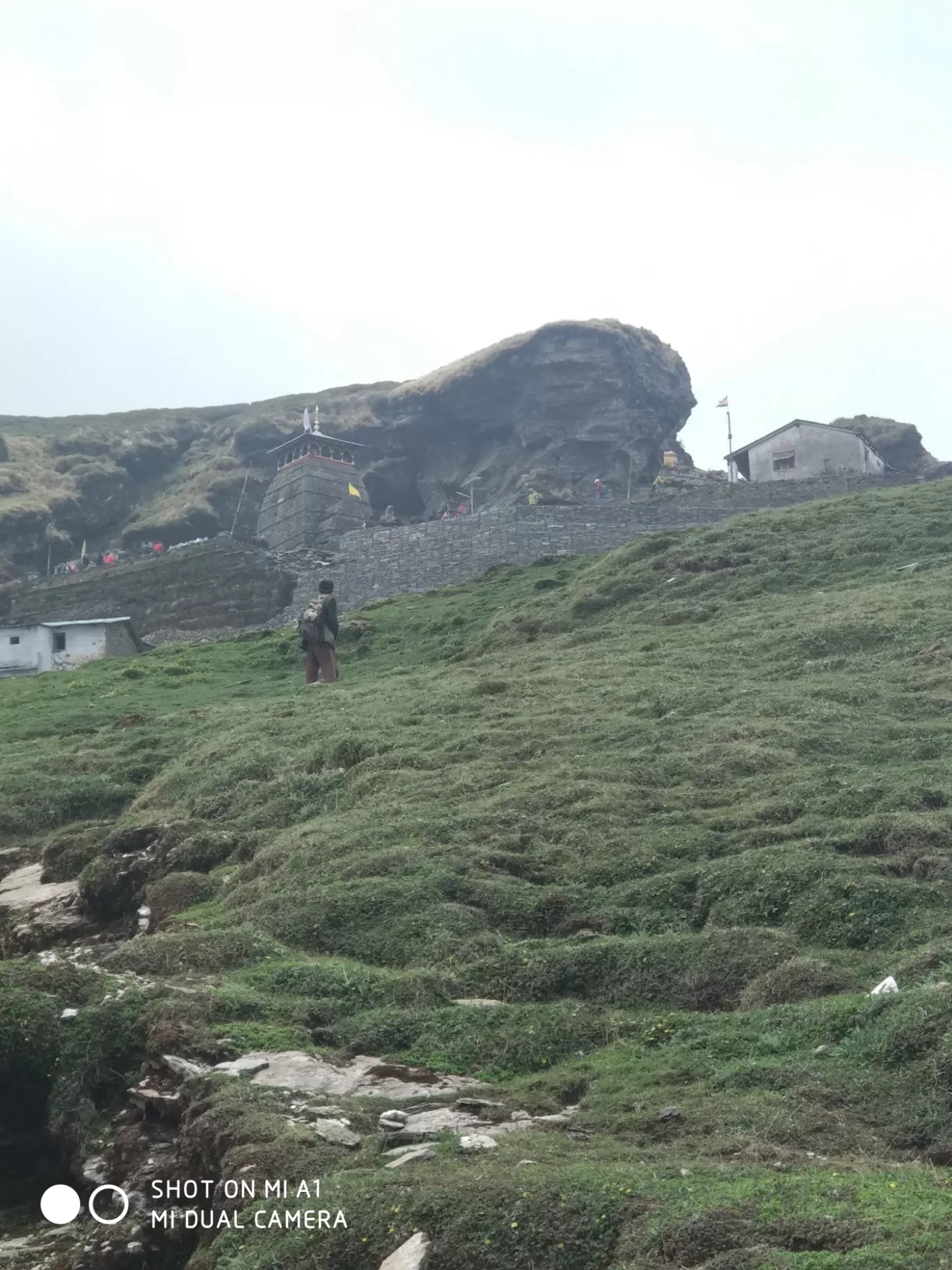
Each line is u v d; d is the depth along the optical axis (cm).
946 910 1557
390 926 1702
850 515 4594
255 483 10044
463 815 2092
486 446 10200
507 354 9875
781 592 3912
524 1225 907
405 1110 1164
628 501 6172
